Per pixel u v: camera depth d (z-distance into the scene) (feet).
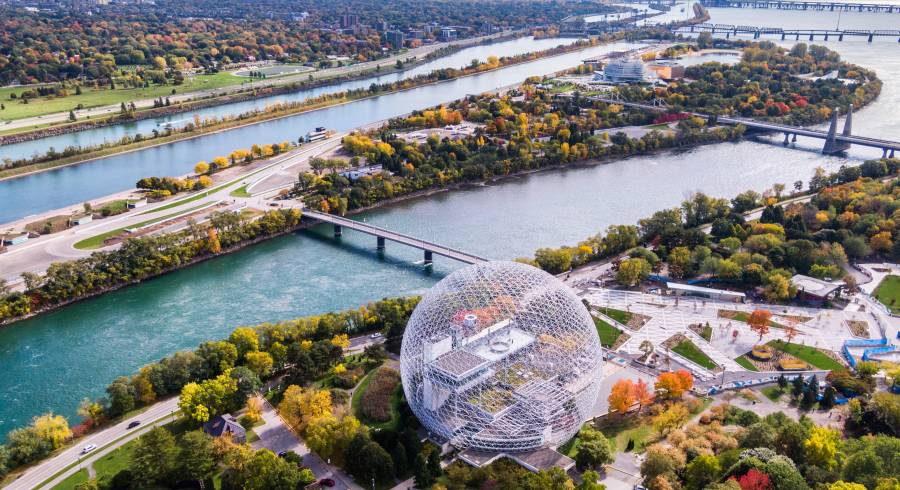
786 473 602.85
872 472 622.54
